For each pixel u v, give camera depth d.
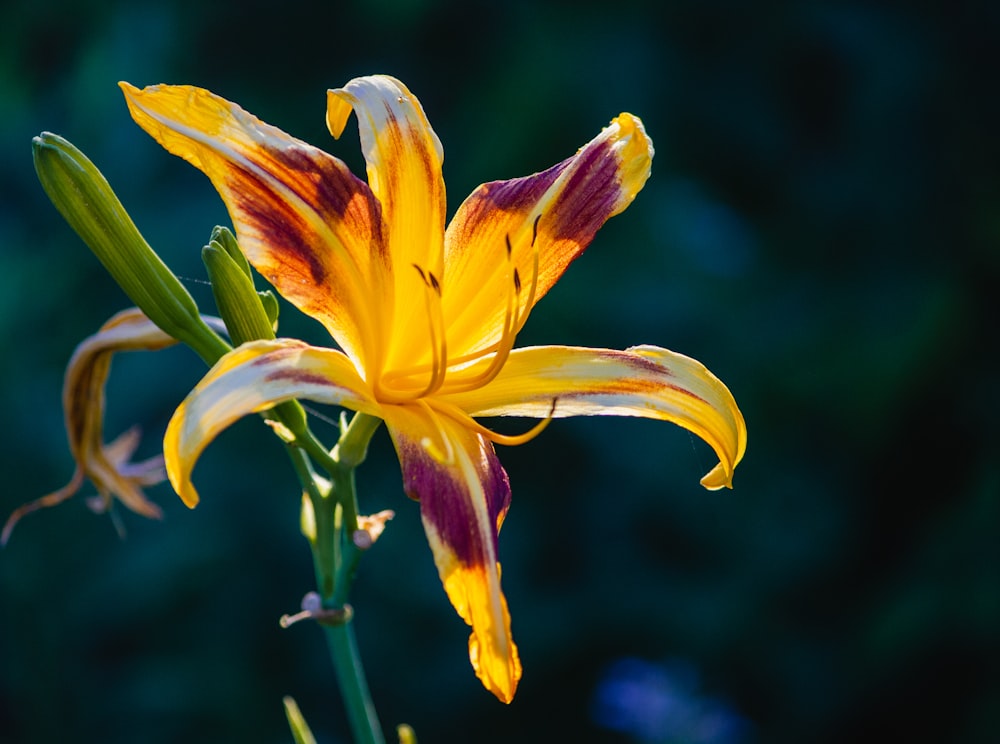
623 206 2.61
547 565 7.45
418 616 6.96
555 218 2.54
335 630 2.53
